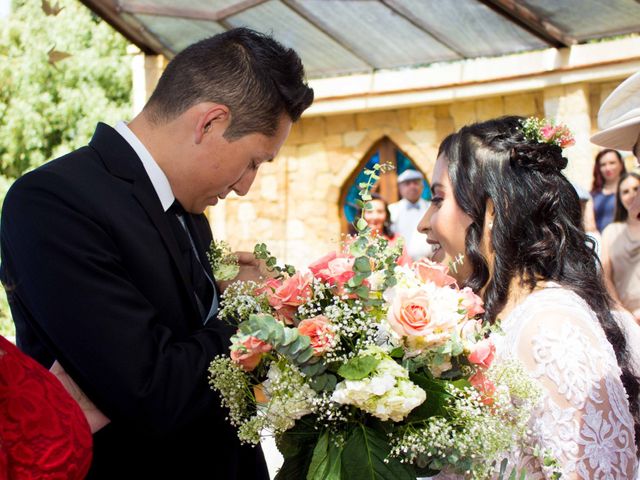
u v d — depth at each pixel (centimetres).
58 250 164
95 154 181
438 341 148
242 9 599
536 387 154
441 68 694
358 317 153
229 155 183
